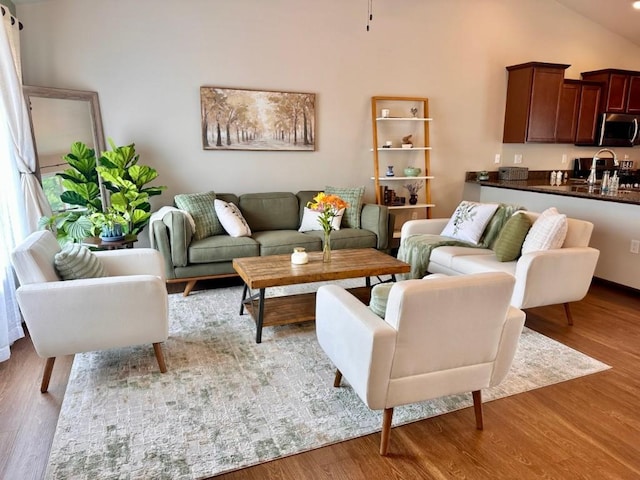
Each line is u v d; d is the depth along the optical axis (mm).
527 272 2891
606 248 4188
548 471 1802
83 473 1751
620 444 1976
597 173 6066
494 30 5414
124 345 2412
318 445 1935
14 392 2342
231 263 3861
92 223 3701
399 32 5020
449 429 2066
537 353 2826
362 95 5016
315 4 4625
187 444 1923
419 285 1689
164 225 3656
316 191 4867
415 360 1793
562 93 5434
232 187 4688
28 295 2162
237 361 2664
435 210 5664
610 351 2865
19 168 3307
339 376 2354
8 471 1773
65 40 3906
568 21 5695
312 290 3967
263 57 4539
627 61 6082
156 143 4336
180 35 4230
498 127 5723
